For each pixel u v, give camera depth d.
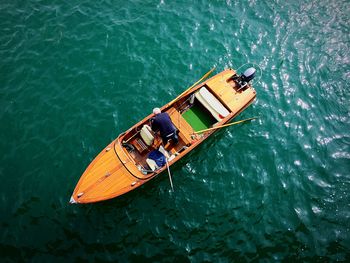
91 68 14.49
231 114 12.54
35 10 16.14
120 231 11.00
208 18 16.22
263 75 14.65
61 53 14.84
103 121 13.11
